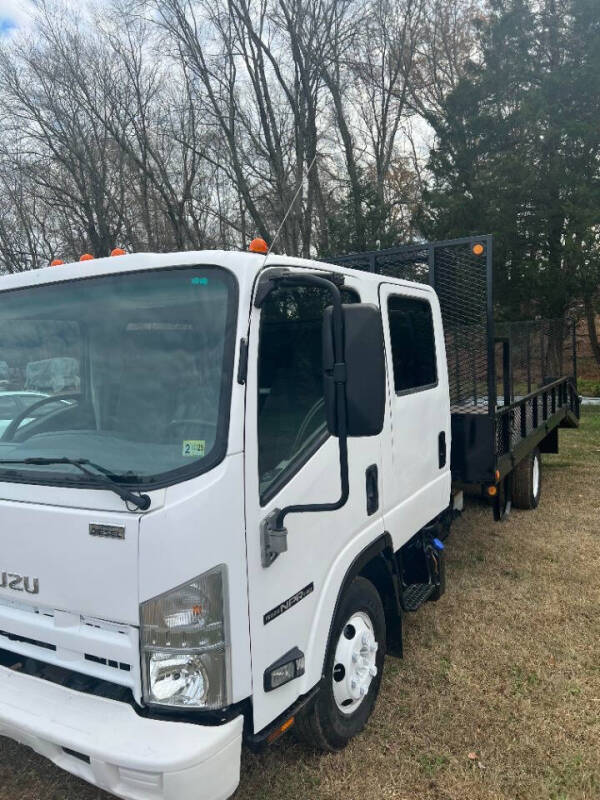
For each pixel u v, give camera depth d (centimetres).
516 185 1791
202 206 2188
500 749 322
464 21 2438
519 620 463
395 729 338
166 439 235
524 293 1794
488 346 483
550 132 1809
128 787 210
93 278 266
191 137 2084
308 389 277
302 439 270
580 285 1753
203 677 220
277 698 248
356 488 310
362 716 331
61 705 230
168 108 2088
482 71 2000
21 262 2341
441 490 437
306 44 1919
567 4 2000
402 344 379
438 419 429
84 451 245
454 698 367
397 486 360
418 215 1972
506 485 693
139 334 252
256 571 234
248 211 2061
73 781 304
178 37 1989
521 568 563
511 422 575
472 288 475
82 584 231
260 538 236
